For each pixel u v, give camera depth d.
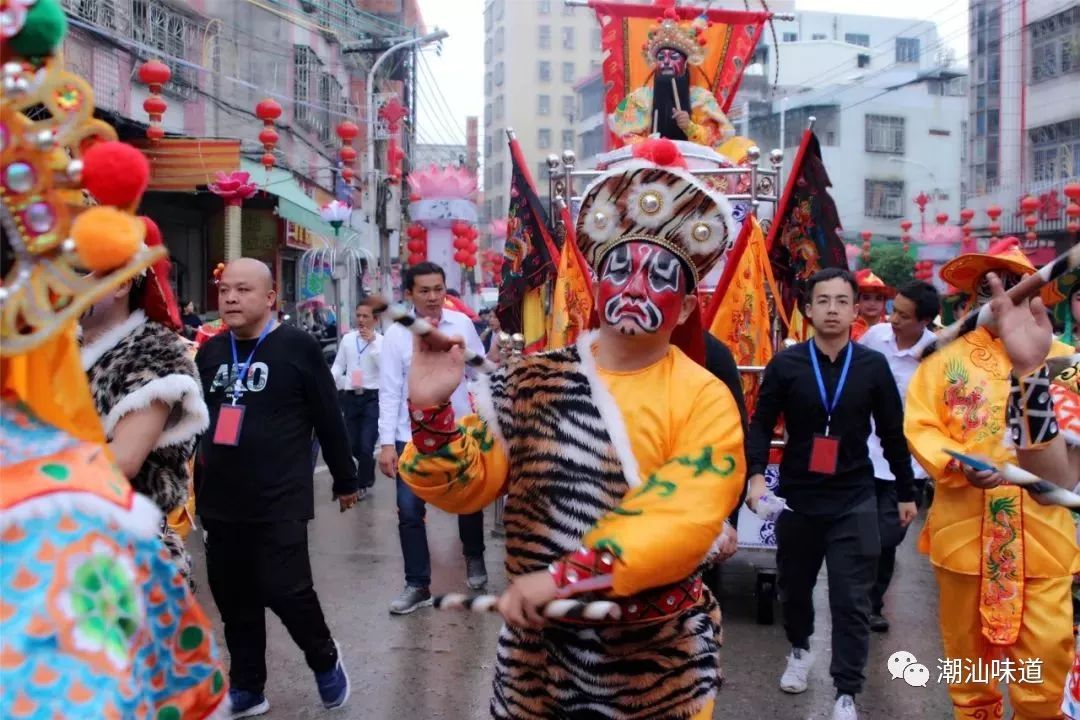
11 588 1.54
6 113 1.71
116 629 1.60
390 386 6.26
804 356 4.84
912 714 4.79
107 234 1.71
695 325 2.92
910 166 46.53
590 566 2.31
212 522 4.37
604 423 2.61
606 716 2.64
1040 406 2.85
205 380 4.44
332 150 21.08
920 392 4.17
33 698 1.46
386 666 5.29
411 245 15.11
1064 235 28.33
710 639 2.76
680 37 8.05
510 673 2.78
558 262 6.87
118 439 2.88
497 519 8.17
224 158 12.00
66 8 11.50
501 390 2.76
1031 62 31.27
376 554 7.64
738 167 7.02
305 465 4.46
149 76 8.32
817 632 5.93
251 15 16.92
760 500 4.69
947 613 4.15
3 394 1.77
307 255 15.51
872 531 4.64
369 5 22.91
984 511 3.96
